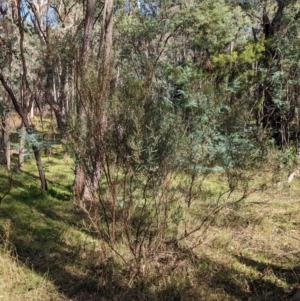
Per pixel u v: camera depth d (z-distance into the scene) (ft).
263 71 32.24
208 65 28.71
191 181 15.05
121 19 40.63
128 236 12.90
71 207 19.76
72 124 13.43
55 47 23.47
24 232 16.46
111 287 12.28
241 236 17.22
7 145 28.35
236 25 40.06
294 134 35.58
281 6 38.83
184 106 14.64
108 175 12.75
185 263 13.87
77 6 43.88
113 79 13.21
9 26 26.89
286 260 15.02
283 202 21.45
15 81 29.81
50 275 13.01
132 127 12.52
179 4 41.27
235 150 16.15
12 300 11.45
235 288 12.88
